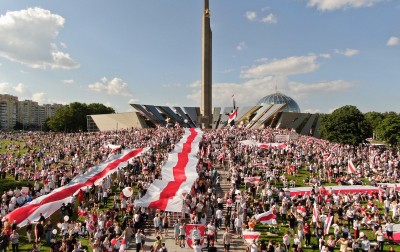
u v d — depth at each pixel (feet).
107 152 195.00
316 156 192.44
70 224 101.81
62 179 135.03
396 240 102.68
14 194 119.55
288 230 112.47
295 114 419.13
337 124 322.14
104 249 83.30
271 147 202.18
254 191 139.23
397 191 140.26
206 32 368.27
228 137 239.50
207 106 368.68
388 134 329.31
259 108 425.69
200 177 139.44
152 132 273.54
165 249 80.38
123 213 119.14
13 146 248.32
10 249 95.50
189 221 109.60
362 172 173.88
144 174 149.28
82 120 547.49
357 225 104.47
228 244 91.97
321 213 114.01
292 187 148.66
